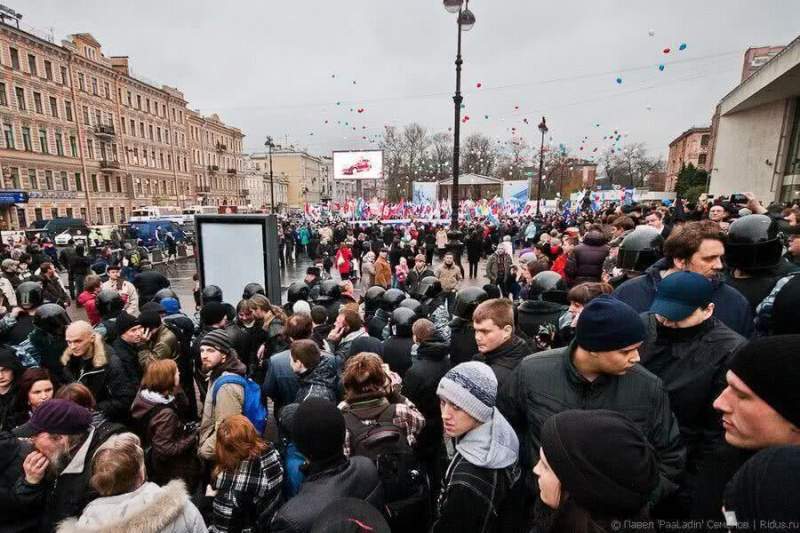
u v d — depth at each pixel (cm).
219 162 6700
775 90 1658
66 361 351
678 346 190
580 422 108
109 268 666
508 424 184
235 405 283
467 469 168
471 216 2522
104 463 172
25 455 213
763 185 1992
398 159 5647
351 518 135
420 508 218
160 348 351
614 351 158
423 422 249
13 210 3344
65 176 3891
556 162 4584
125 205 4653
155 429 264
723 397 114
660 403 170
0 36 3253
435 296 526
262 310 448
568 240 660
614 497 97
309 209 2892
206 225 710
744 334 219
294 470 263
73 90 3956
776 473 78
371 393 237
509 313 245
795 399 97
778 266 265
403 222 2516
